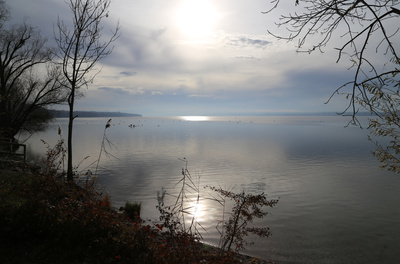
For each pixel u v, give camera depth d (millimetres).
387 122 4293
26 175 7715
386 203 18531
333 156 45250
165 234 5285
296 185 24234
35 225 5117
